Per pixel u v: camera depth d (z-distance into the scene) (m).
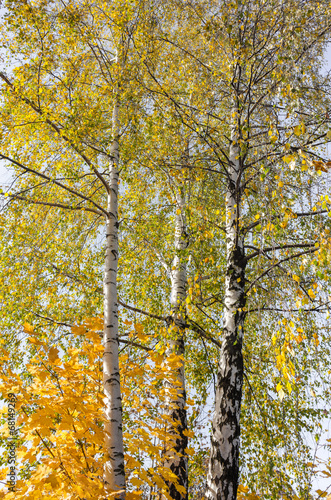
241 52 4.44
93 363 3.41
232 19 4.62
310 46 4.08
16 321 5.07
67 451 2.55
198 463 5.25
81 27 5.30
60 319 5.52
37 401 2.32
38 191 5.28
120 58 5.64
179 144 5.09
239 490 3.66
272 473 4.19
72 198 5.33
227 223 4.90
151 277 6.21
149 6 5.66
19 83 4.65
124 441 3.40
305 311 3.56
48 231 5.70
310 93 5.05
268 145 3.80
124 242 6.48
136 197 6.41
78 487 2.30
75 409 2.40
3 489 2.35
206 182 5.04
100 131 5.20
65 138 4.66
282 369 2.93
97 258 6.45
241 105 4.32
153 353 3.56
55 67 5.17
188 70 5.68
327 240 3.13
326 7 4.39
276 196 3.59
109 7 5.54
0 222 5.19
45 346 2.45
